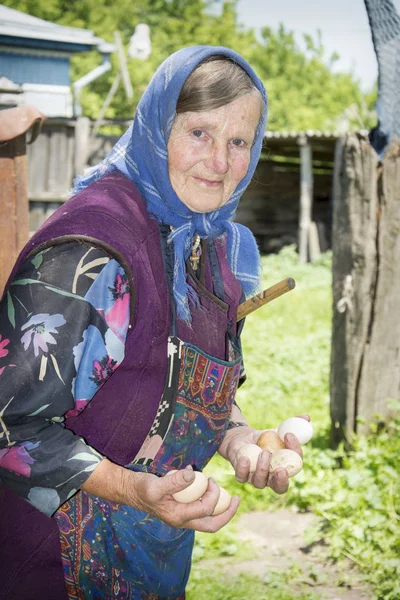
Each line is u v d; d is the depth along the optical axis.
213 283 1.95
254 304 1.97
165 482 1.55
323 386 7.13
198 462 1.92
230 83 1.71
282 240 18.92
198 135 1.72
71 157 13.28
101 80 32.19
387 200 4.83
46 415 1.60
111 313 1.64
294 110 37.81
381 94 3.84
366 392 5.05
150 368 1.74
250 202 18.80
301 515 4.57
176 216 1.79
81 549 1.76
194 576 3.79
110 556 1.77
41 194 13.06
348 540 4.09
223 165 1.72
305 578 3.86
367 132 4.88
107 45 15.91
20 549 1.75
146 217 1.75
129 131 1.87
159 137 1.72
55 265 1.61
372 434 5.10
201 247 1.93
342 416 5.14
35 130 3.49
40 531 1.75
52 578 1.76
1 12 15.37
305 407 6.47
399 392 5.10
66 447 1.61
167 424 1.78
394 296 4.96
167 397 1.76
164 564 1.86
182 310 1.76
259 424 6.04
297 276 15.59
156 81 1.74
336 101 38.91
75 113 16.20
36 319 1.58
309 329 10.32
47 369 1.57
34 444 1.60
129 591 1.81
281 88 38.47
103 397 1.73
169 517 1.62
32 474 1.59
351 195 4.90
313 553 4.12
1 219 3.50
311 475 4.81
